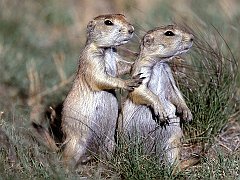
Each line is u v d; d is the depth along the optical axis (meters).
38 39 18.53
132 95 11.87
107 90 12.04
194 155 12.34
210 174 11.38
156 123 11.97
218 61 13.27
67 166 11.56
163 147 12.06
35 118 13.69
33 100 14.73
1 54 16.73
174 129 12.05
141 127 11.98
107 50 12.09
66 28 19.47
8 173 11.06
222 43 14.42
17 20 19.11
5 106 13.98
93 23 11.93
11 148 12.09
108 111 12.09
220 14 17.98
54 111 13.61
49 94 14.84
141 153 11.61
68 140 12.20
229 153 12.27
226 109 13.04
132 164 11.35
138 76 11.71
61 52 17.34
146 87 11.82
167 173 11.25
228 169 11.50
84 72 11.98
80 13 20.08
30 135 12.51
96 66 11.88
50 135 13.16
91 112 12.02
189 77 13.14
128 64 12.29
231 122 13.34
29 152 11.91
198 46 13.38
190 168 11.86
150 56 11.82
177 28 11.86
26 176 11.06
